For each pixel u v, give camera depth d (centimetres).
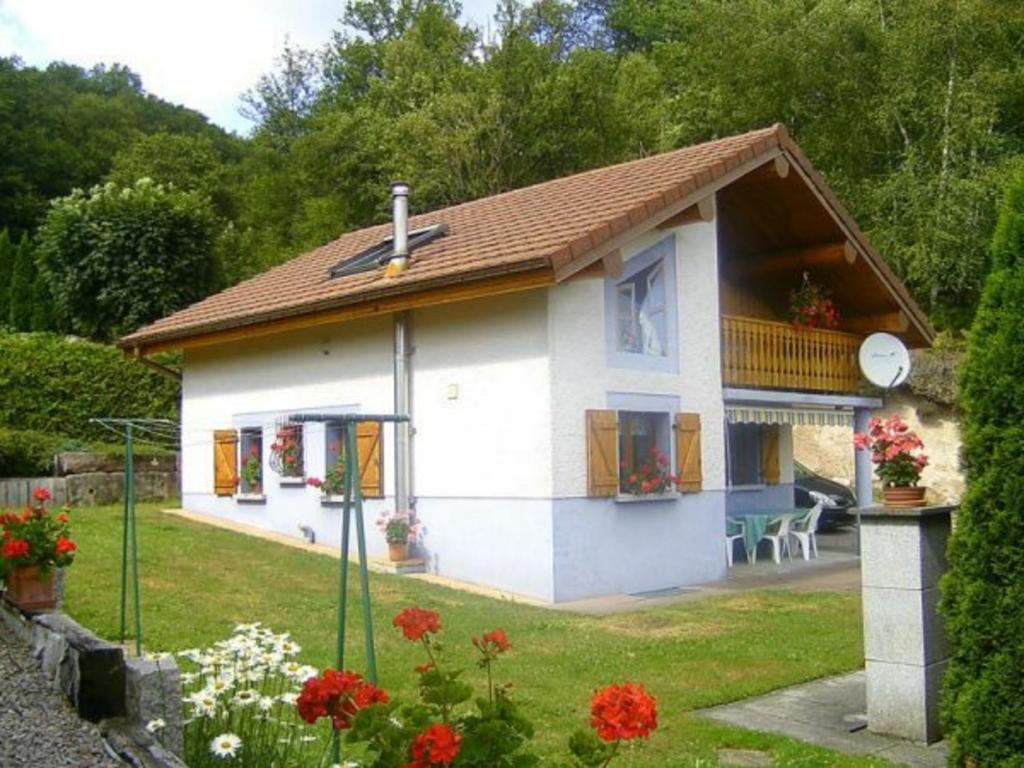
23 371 2180
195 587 1123
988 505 552
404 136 3481
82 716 563
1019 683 534
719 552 1477
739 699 770
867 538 702
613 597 1285
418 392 1413
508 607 1155
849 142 2828
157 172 4484
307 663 814
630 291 1377
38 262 2675
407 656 857
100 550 1318
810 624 1070
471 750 331
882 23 2920
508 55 3519
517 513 1278
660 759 621
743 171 1428
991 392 555
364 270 1573
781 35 2872
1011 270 560
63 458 1958
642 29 4312
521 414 1277
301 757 532
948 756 577
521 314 1281
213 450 1806
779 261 1723
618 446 1327
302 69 5144
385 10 4691
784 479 1928
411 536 1397
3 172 4162
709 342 1489
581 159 3422
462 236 1517
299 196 4106
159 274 2567
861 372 1820
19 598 783
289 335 1652
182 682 575
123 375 2281
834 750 651
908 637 678
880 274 1733
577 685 788
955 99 2619
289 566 1316
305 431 1617
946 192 2562
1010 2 2631
